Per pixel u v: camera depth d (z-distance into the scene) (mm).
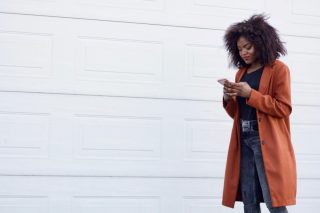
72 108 3404
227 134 3676
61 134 3373
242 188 2641
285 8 3883
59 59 3402
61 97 3393
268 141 2518
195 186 3594
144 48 3559
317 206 3828
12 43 3338
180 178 3566
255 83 2648
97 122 3445
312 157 3844
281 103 2529
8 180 3275
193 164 3594
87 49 3457
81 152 3400
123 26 3529
